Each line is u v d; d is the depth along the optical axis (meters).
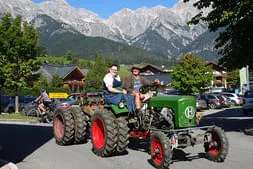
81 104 11.34
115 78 9.62
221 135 8.21
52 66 64.81
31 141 11.88
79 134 10.66
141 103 9.09
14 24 28.31
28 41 28.31
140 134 8.95
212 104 38.69
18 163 8.58
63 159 8.95
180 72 42.91
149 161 8.53
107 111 9.30
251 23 13.52
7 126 17.39
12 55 28.30
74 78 59.38
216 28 14.42
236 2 13.00
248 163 8.27
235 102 44.97
